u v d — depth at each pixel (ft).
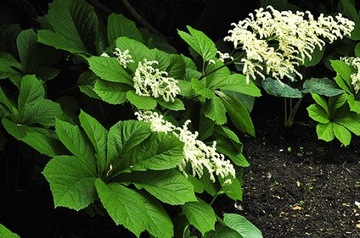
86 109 11.41
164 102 9.78
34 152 10.31
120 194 8.30
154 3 18.43
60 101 10.85
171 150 8.75
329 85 14.71
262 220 12.37
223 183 10.10
